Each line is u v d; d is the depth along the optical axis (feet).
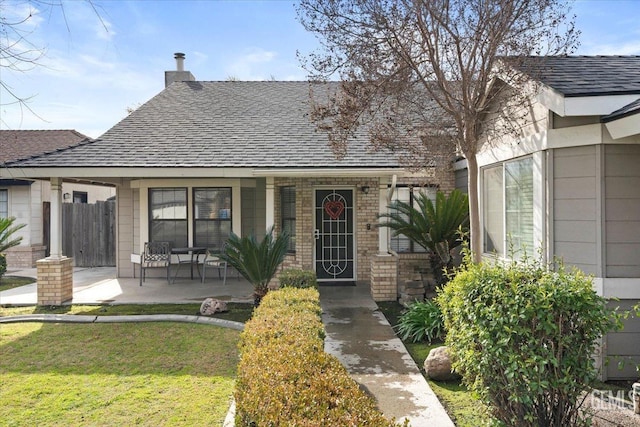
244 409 8.97
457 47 19.94
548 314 10.66
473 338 11.68
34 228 51.52
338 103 22.06
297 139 34.94
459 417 13.65
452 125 22.13
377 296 30.50
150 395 15.15
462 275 12.44
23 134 63.52
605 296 17.26
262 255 26.53
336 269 37.19
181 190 39.40
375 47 20.53
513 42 19.38
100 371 17.47
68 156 30.68
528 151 20.53
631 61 22.53
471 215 21.97
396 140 23.02
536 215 19.77
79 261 51.03
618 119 16.33
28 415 13.66
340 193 37.32
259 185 40.06
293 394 8.50
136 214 40.55
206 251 38.19
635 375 17.20
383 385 15.66
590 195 17.70
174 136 35.22
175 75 49.83
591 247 17.66
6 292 34.83
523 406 11.32
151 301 30.42
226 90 45.65
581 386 11.01
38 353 19.71
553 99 17.47
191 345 20.75
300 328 13.60
